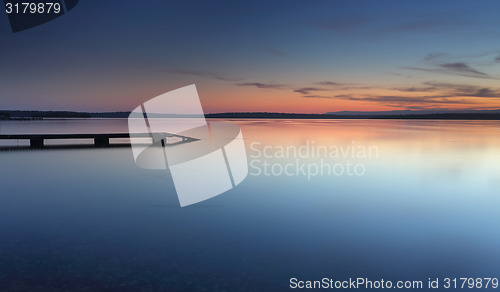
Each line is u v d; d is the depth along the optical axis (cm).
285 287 322
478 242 435
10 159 1210
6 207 592
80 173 939
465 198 658
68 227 488
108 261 375
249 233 465
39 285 322
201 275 345
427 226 496
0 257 384
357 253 401
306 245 423
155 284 326
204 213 560
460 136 2336
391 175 899
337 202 629
